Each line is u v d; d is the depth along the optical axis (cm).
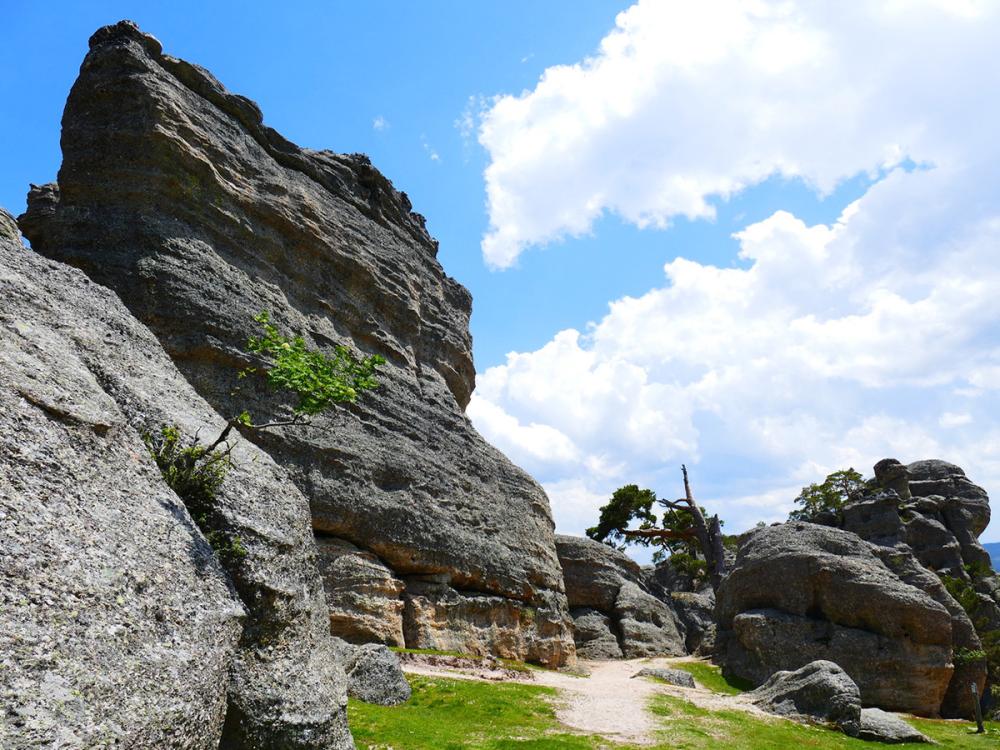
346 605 3709
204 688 1202
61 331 1656
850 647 4941
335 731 1597
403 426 4641
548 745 2480
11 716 855
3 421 1178
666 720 3209
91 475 1281
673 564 9819
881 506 7275
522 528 5294
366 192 5228
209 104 4100
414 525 4291
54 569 1050
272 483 1866
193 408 1914
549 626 5119
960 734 4166
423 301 5538
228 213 3900
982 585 7294
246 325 3678
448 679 3350
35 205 4447
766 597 5522
